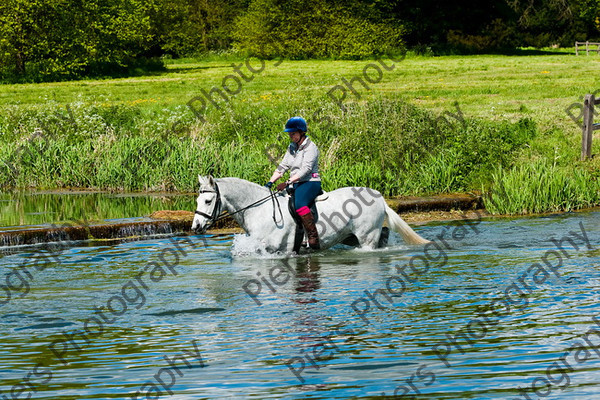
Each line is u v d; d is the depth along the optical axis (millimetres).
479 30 68125
